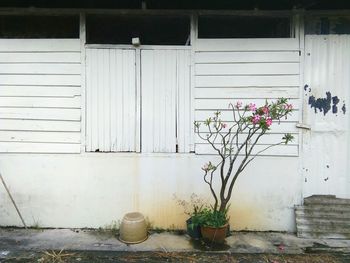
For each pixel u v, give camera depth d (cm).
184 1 534
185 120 557
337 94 552
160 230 562
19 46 553
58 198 564
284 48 548
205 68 552
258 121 480
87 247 506
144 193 561
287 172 554
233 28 617
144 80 556
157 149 560
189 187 559
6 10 542
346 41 550
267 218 557
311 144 555
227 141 549
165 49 554
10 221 567
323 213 543
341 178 556
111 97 558
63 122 559
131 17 566
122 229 523
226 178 510
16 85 556
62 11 545
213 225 503
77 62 554
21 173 562
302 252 494
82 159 559
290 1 531
